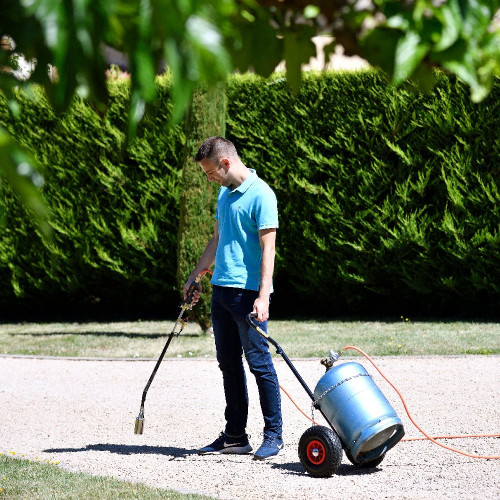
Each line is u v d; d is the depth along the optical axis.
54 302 37.12
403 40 3.48
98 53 2.90
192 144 28.47
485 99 28.89
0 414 17.19
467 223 29.28
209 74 2.91
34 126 32.31
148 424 16.11
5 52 2.97
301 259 32.38
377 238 30.98
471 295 30.41
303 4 3.75
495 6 3.49
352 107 30.86
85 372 22.28
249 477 12.11
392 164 30.50
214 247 13.82
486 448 13.64
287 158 31.81
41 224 2.77
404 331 27.86
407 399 17.67
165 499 10.82
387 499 10.89
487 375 20.11
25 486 11.52
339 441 11.72
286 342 26.17
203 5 2.91
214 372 21.84
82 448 14.23
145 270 32.91
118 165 32.72
